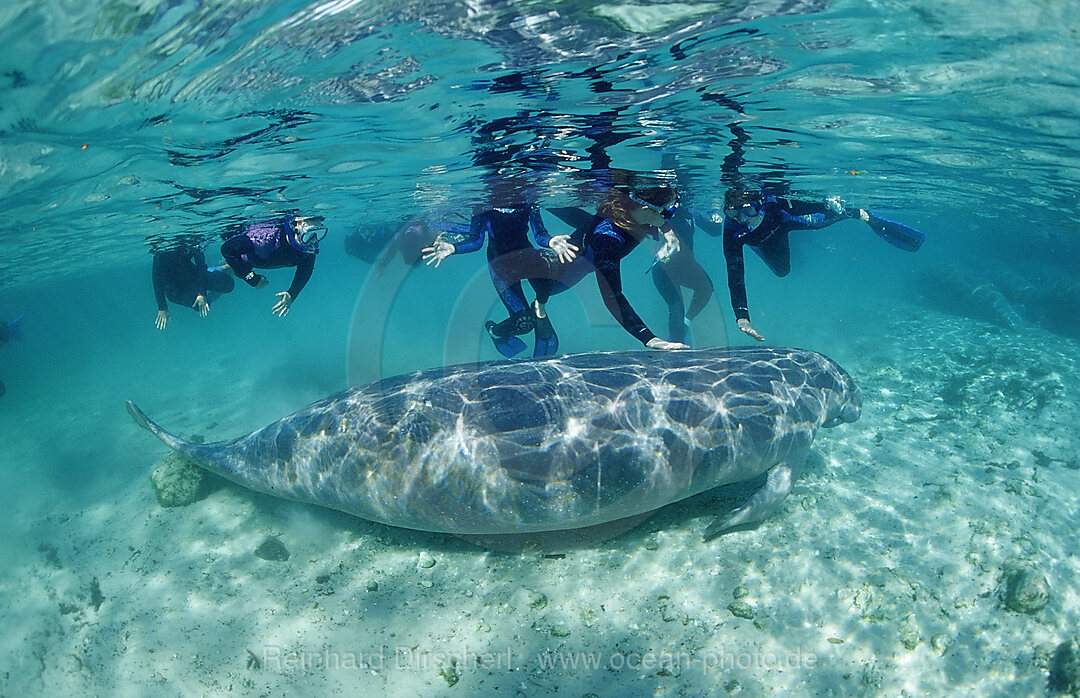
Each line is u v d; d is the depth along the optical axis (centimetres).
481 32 184
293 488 223
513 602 194
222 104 225
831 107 262
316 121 252
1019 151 339
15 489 320
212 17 170
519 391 206
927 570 198
